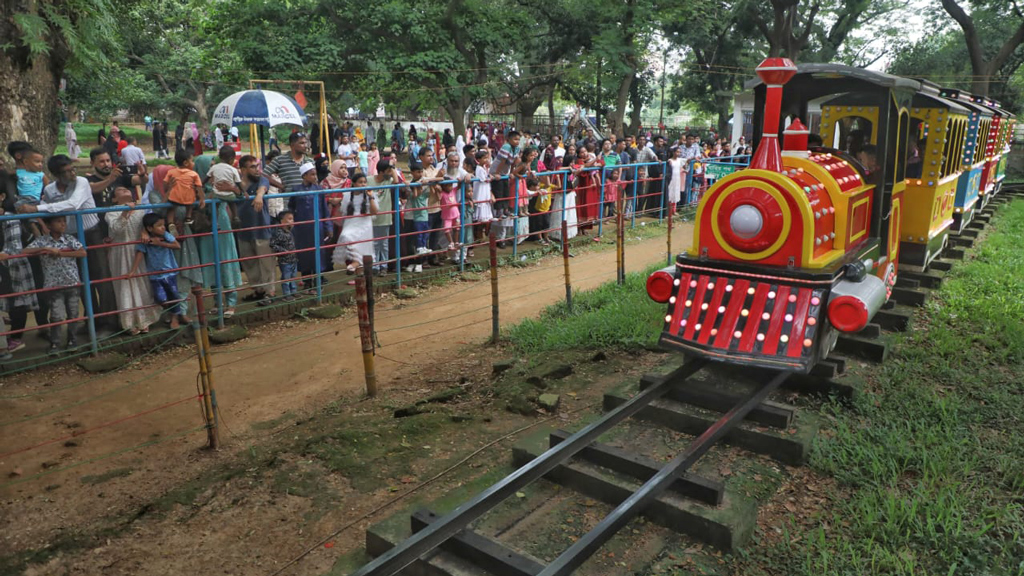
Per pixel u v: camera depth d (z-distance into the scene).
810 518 4.20
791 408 5.17
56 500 4.68
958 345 6.79
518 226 12.55
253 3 22.03
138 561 4.05
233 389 6.65
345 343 7.98
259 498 4.71
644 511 4.24
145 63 35.56
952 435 5.03
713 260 5.50
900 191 7.36
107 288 7.45
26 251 6.56
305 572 3.96
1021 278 9.50
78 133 39.09
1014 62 35.53
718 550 3.95
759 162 5.36
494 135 33.94
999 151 16.89
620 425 5.40
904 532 3.99
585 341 7.46
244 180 8.59
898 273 8.82
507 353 7.53
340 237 9.94
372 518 4.46
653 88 44.00
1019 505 4.20
